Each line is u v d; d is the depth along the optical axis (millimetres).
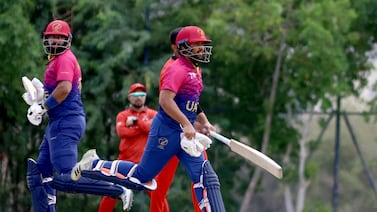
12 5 60281
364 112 71500
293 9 68812
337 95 69188
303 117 72438
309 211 76312
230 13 66125
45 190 30281
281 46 67562
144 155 28250
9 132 69500
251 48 67000
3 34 59500
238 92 73688
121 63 68312
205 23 70000
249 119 73438
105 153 70438
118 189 29516
